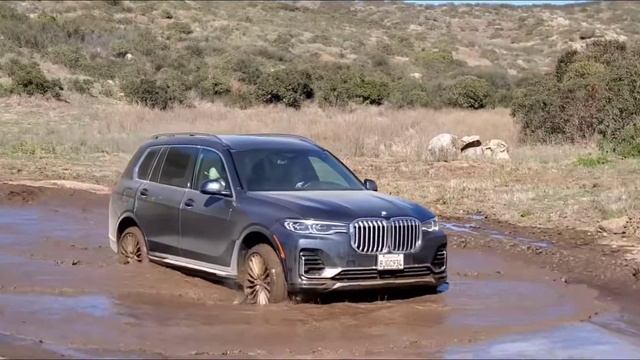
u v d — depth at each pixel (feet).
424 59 261.24
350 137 102.32
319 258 31.32
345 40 289.94
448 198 65.16
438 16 449.06
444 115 133.28
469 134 109.70
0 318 30.35
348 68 210.18
